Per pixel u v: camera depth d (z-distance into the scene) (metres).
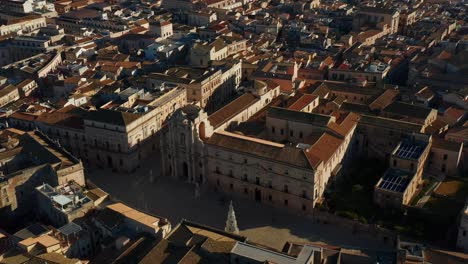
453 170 192.75
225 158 185.38
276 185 178.12
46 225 164.38
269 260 129.75
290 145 183.75
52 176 177.12
